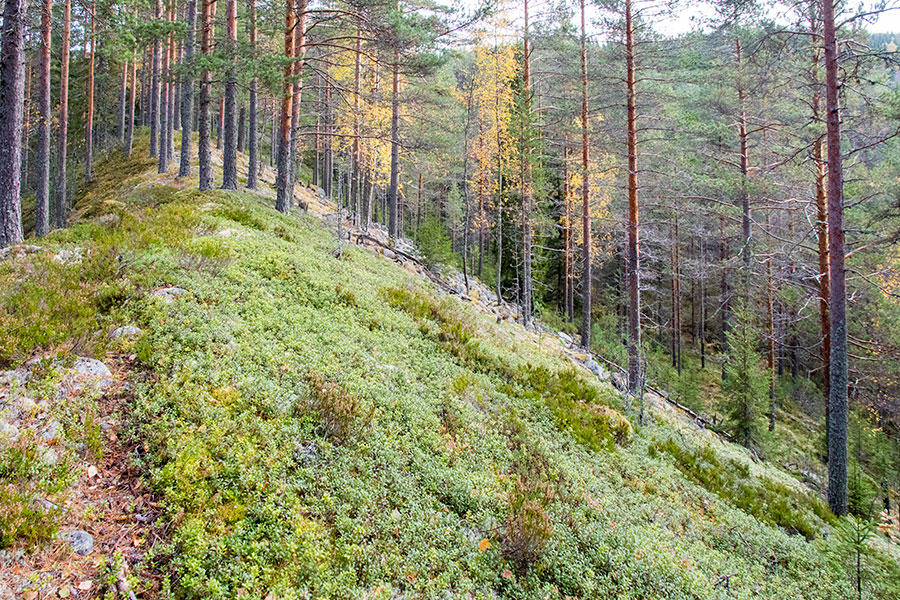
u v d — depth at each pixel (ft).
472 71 104.99
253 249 35.78
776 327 90.48
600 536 18.63
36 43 62.69
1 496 12.10
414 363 28.12
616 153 61.93
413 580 14.11
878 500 46.78
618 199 88.48
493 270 117.80
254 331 24.17
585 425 29.99
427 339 32.71
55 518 12.75
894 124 44.88
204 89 63.16
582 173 71.97
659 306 132.77
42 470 13.78
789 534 27.68
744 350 53.52
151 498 14.49
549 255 109.81
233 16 63.41
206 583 12.13
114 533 13.23
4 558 11.46
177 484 14.51
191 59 56.65
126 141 124.36
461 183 121.80
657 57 55.26
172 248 30.71
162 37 55.06
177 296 24.93
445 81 106.63
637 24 54.49
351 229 85.71
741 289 85.51
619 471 26.61
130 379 18.94
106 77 139.74
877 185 53.31
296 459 17.08
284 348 23.65
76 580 11.73
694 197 66.18
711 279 122.31
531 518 17.15
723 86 64.90
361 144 102.99
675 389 72.79
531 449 23.95
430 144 76.74
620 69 57.21
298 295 30.66
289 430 17.95
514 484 20.26
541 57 70.64
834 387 36.78
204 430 16.65
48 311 20.59
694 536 22.81
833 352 37.22
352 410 19.70
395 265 66.69
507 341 46.06
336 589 12.87
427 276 77.15
